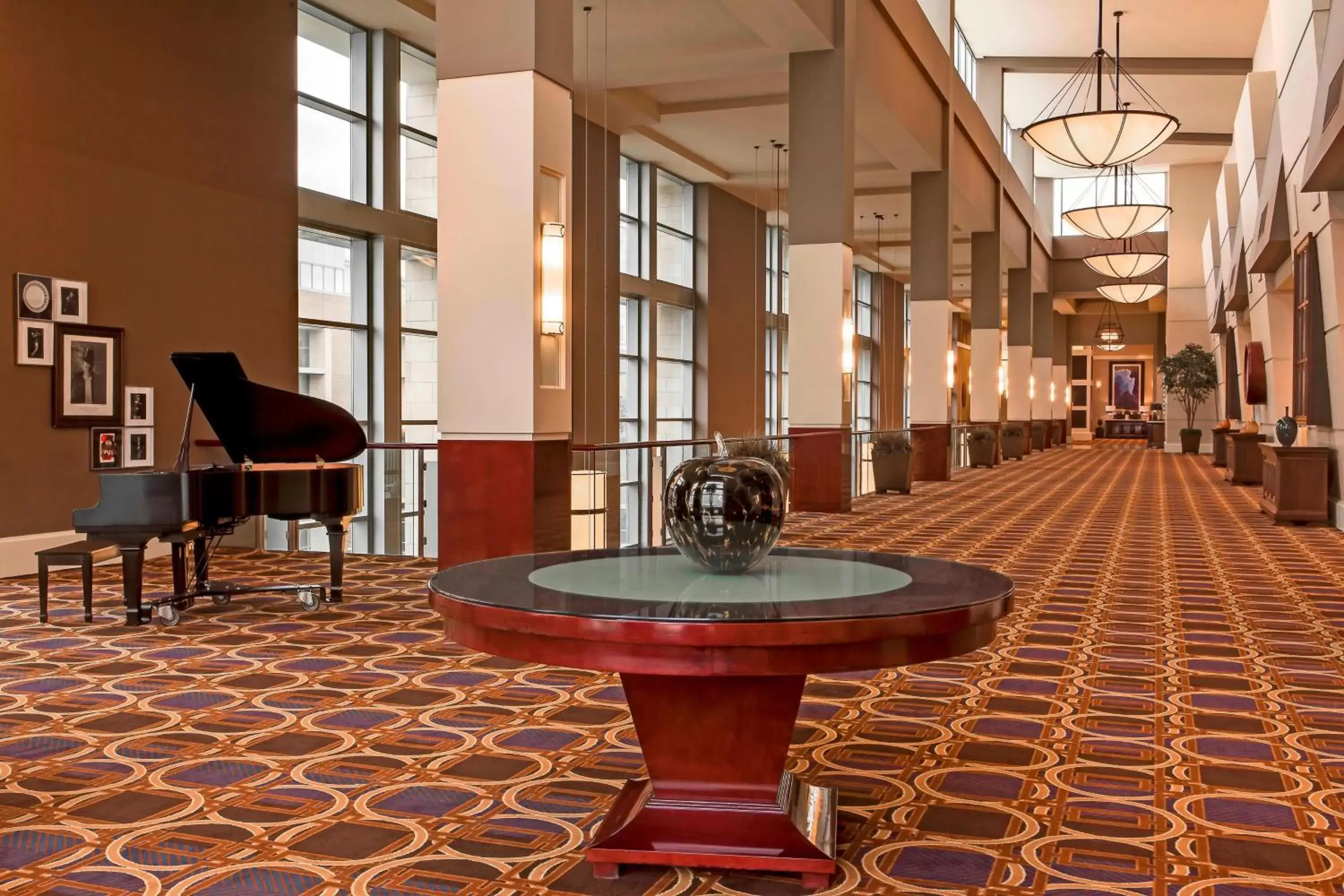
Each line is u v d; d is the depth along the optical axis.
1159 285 28.45
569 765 3.62
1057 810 3.22
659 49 12.18
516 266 6.95
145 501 5.94
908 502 14.22
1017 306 26.94
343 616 6.35
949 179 16.69
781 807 2.75
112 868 2.77
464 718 4.19
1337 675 4.96
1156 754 3.78
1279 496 11.59
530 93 6.89
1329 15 9.50
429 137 14.38
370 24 12.92
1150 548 9.66
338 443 6.64
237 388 6.27
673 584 2.88
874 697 4.56
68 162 8.36
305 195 11.90
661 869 2.78
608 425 17.39
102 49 8.62
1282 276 14.38
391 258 13.34
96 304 8.62
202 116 9.60
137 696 4.54
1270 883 2.69
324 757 3.71
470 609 2.62
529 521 6.97
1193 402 29.55
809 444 12.28
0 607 6.66
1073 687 4.73
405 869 2.77
